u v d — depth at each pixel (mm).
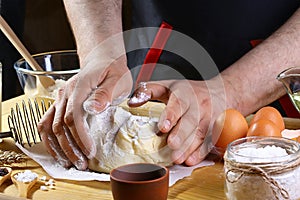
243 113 1113
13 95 1675
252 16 1326
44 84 1189
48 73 1179
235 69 1135
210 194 942
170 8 1366
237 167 880
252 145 927
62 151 1023
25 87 1229
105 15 1178
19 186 950
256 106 1127
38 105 1211
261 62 1142
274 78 1135
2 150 1101
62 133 1010
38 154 1063
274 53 1153
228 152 899
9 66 1674
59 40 1682
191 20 1358
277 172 867
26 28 1670
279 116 1055
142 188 872
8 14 1649
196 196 938
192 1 1343
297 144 902
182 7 1354
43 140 1033
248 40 1338
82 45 1161
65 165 1020
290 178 871
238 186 882
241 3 1320
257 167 867
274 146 917
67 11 1229
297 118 1221
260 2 1314
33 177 970
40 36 1678
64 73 1185
